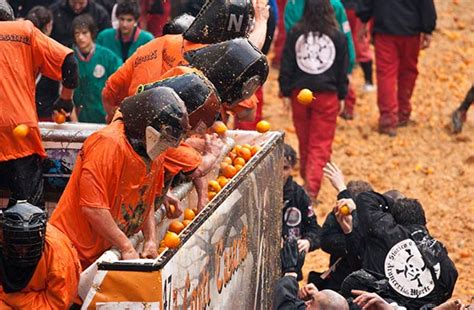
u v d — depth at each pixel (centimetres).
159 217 1227
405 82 2867
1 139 1449
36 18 2145
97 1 2611
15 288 991
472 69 3297
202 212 1166
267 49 2328
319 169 2417
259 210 1438
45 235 988
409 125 2895
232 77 1266
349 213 1581
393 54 2802
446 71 3269
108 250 1092
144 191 1127
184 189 1321
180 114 1060
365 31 3081
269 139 1557
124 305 989
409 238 1464
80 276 1027
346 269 1633
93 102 2206
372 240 1477
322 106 2412
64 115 1538
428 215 2394
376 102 3064
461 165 2669
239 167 1445
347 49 2411
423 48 2834
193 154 1281
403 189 2544
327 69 2400
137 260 1005
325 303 1268
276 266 1595
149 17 2733
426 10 2769
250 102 1480
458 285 2030
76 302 1038
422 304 1441
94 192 1073
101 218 1073
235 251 1298
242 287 1348
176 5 2517
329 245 1608
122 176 1093
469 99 2814
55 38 2372
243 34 1399
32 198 1465
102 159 1075
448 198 2489
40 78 2108
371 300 1323
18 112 1448
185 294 1079
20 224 959
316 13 2394
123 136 1086
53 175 1515
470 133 2867
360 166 2653
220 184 1381
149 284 986
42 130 1506
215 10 1388
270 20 2300
